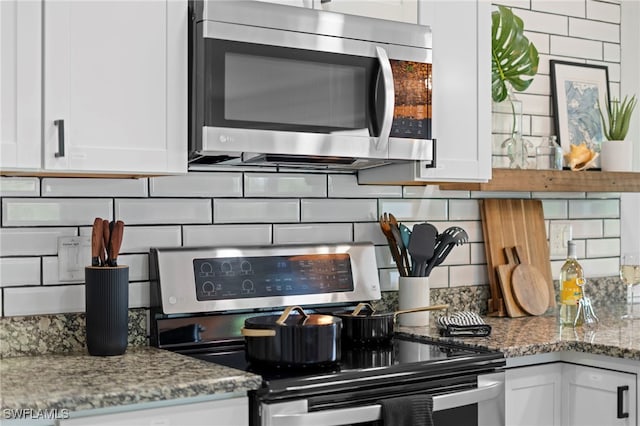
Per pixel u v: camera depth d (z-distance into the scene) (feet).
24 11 6.48
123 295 7.31
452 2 8.82
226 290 8.09
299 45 7.50
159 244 8.14
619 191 10.69
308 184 9.10
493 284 10.23
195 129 7.21
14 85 6.43
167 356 7.30
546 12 11.21
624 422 8.04
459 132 8.86
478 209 10.46
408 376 7.10
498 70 10.20
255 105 7.29
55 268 7.63
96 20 6.79
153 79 7.04
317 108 7.60
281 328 6.95
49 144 6.56
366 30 7.88
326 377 6.65
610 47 11.89
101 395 5.75
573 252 9.50
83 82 6.73
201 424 6.21
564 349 8.35
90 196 7.80
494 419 7.71
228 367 6.79
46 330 7.49
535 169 10.10
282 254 8.53
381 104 7.89
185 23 7.20
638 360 7.81
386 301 9.60
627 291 11.71
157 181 8.15
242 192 8.65
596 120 11.60
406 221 9.84
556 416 8.65
